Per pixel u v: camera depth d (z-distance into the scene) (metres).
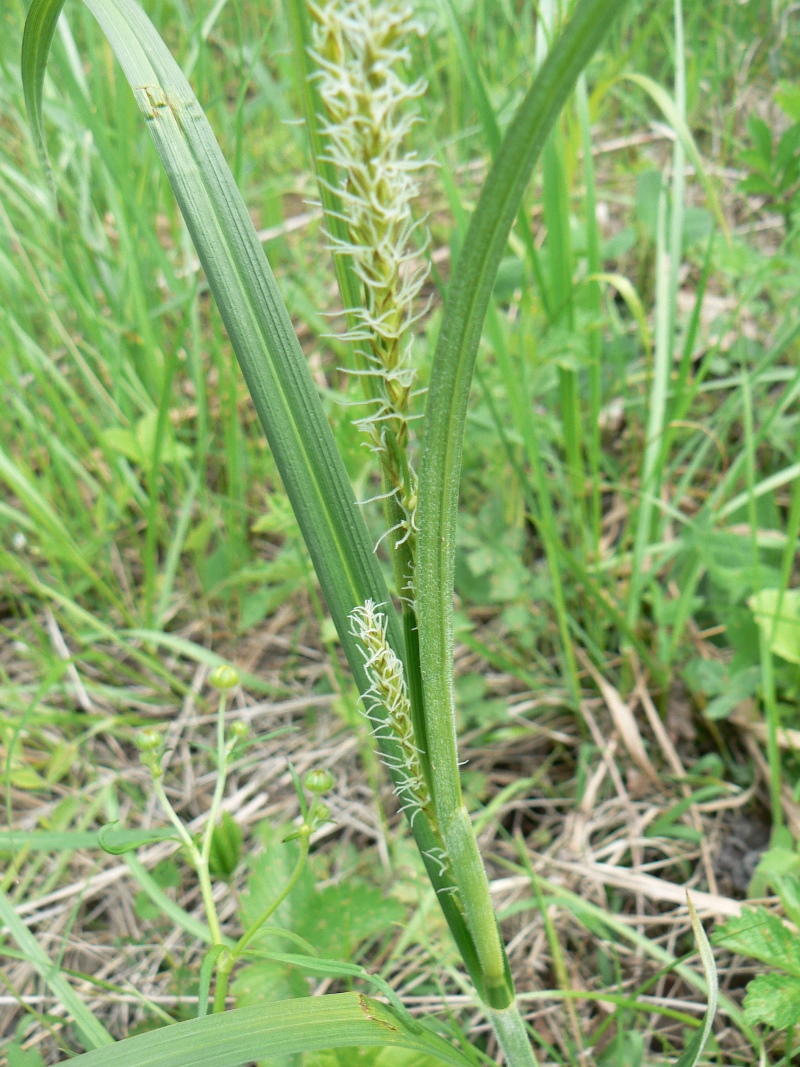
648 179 0.37
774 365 0.37
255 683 0.32
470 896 0.13
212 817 0.16
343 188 0.09
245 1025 0.13
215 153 0.13
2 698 0.31
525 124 0.08
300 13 0.10
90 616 0.31
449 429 0.10
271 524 0.30
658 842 0.27
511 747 0.31
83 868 0.28
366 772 0.30
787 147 0.29
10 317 0.32
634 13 0.42
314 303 0.41
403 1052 0.18
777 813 0.25
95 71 0.34
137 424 0.34
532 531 0.36
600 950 0.25
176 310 0.41
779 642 0.25
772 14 0.43
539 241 0.40
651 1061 0.22
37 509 0.30
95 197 0.42
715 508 0.31
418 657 0.13
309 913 0.22
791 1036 0.19
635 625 0.31
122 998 0.24
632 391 0.38
